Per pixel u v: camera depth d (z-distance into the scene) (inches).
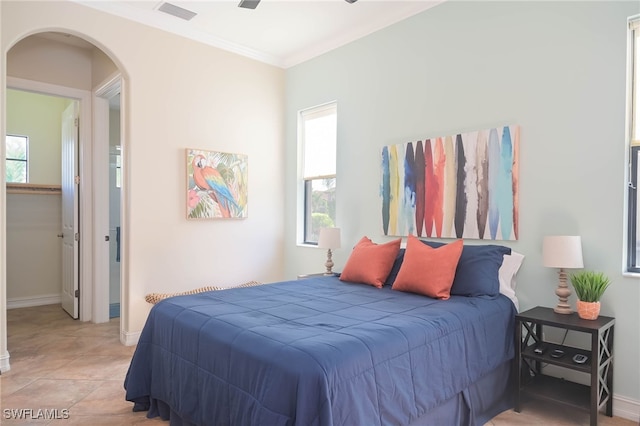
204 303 98.2
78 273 176.2
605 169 100.4
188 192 157.0
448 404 84.8
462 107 128.3
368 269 126.3
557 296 108.0
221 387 74.4
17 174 204.4
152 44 148.9
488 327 95.9
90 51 173.3
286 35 162.2
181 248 156.8
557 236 99.3
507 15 118.3
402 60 144.7
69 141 183.2
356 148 160.2
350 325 79.5
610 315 99.1
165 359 91.7
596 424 88.3
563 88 107.3
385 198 148.4
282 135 190.4
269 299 103.7
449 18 131.7
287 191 190.1
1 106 118.3
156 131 150.1
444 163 131.3
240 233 175.2
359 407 64.9
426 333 80.3
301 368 62.3
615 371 98.2
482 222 122.0
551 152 109.3
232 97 172.1
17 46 156.3
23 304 200.2
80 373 119.7
